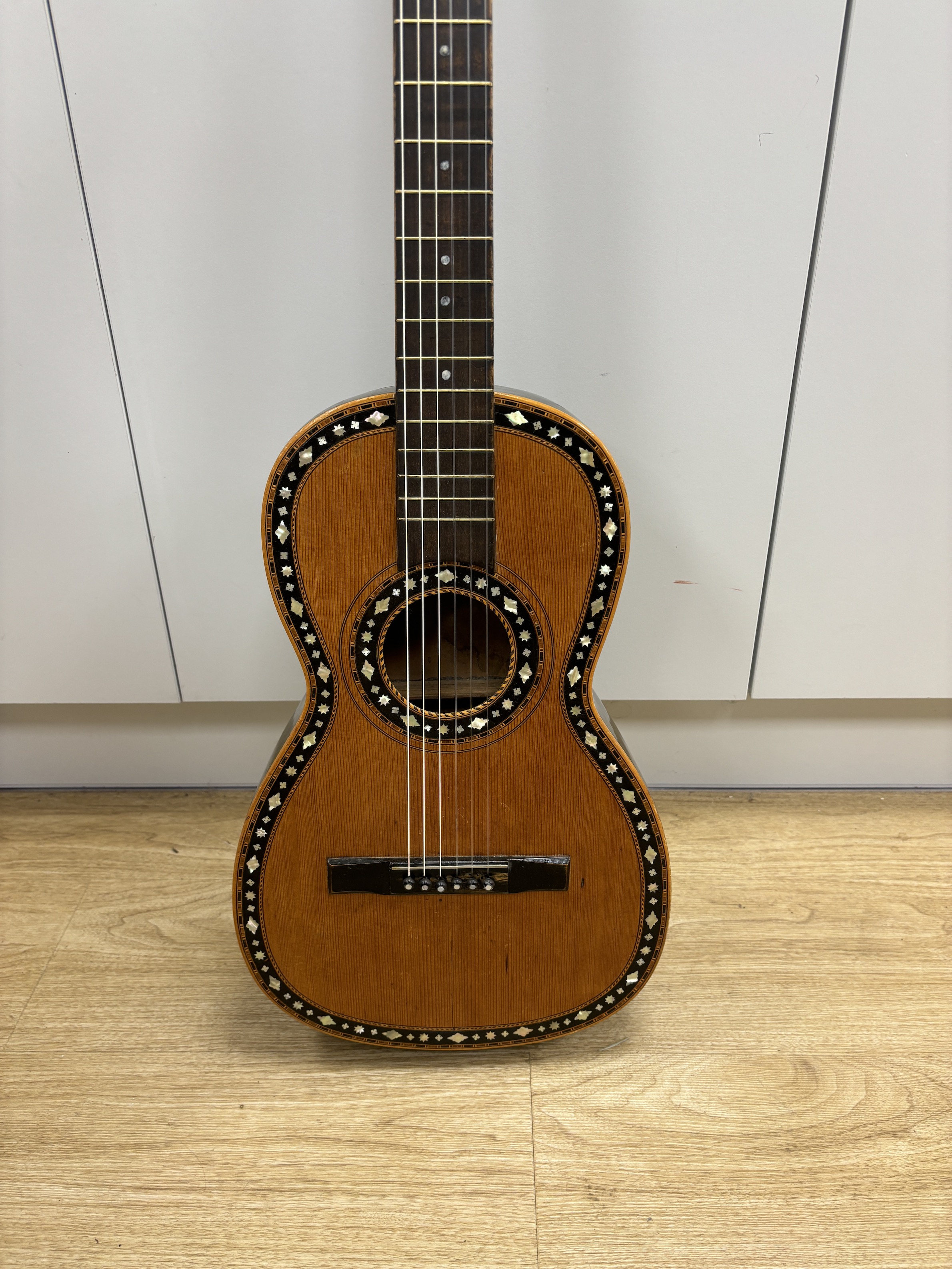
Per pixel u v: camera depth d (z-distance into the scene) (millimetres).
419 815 952
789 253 1155
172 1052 1053
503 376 1228
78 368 1217
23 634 1369
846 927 1223
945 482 1267
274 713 1474
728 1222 873
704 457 1265
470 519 875
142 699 1422
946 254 1146
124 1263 844
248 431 1258
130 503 1295
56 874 1324
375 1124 972
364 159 1122
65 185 1123
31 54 1063
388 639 967
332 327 1206
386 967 1000
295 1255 850
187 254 1163
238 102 1093
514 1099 999
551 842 962
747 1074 1022
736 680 1403
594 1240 858
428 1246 856
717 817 1446
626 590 1345
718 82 1076
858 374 1213
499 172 1121
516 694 920
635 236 1151
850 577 1328
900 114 1084
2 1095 998
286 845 955
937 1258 843
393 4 798
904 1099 990
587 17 1051
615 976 1011
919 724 1469
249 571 1337
